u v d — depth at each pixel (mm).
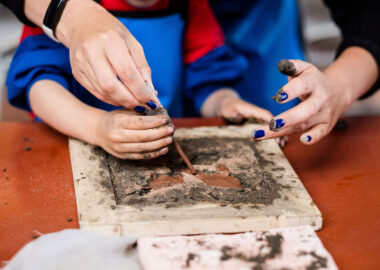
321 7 2930
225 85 1181
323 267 597
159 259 597
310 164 831
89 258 589
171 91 1094
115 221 655
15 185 759
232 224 667
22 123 939
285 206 691
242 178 757
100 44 683
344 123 938
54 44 935
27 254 599
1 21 2635
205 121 980
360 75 854
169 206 688
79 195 703
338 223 697
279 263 601
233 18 1558
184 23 1112
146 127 710
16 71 909
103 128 762
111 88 692
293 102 1478
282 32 1526
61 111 842
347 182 783
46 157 834
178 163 795
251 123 936
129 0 994
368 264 630
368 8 978
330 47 2545
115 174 763
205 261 599
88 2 751
